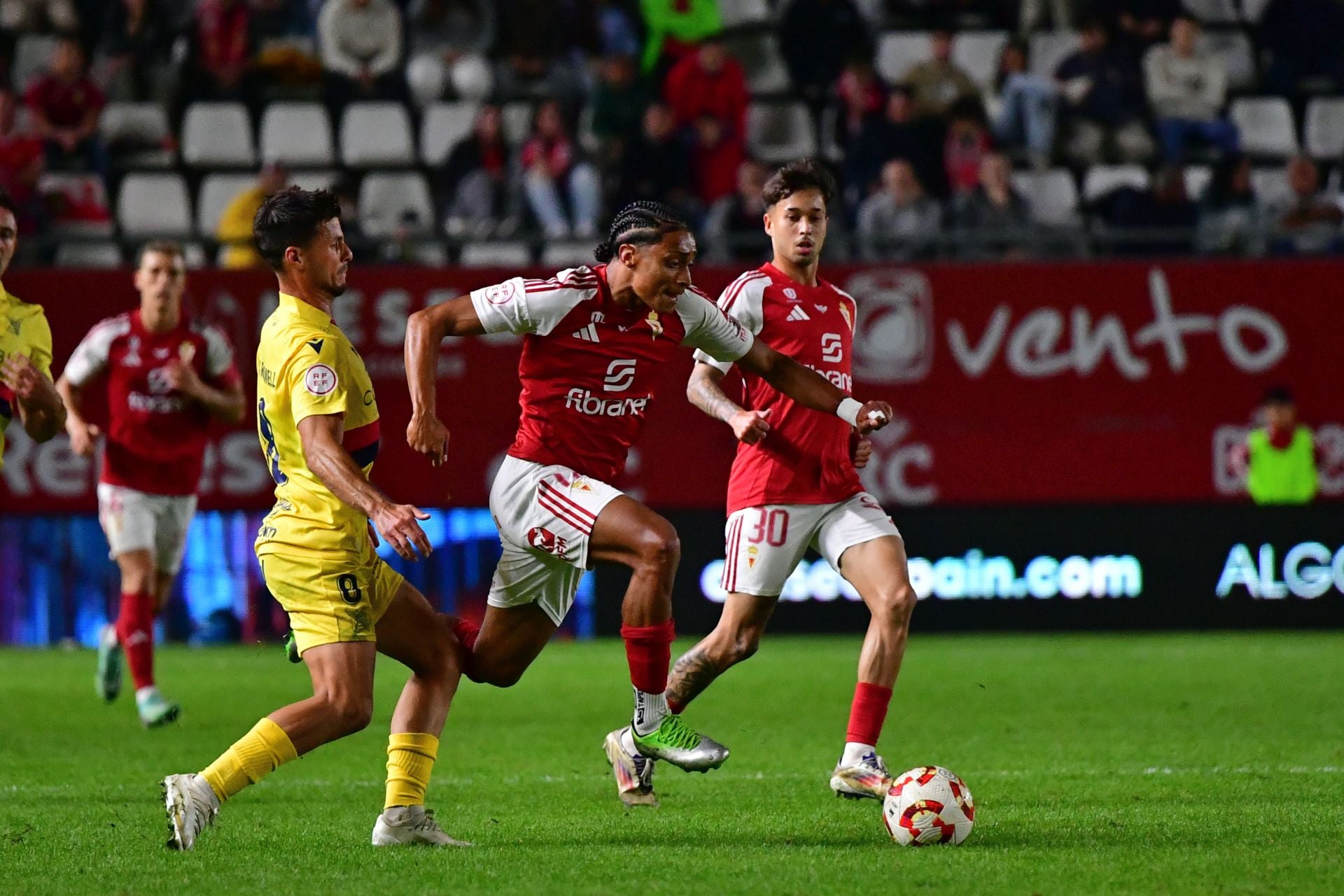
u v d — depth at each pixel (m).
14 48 72.81
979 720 34.72
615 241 20.72
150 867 18.47
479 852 19.44
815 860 18.64
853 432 23.67
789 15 74.62
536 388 21.17
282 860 18.89
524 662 21.77
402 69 72.19
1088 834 20.48
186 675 45.72
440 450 20.03
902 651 22.88
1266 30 77.00
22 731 33.88
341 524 19.16
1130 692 39.72
